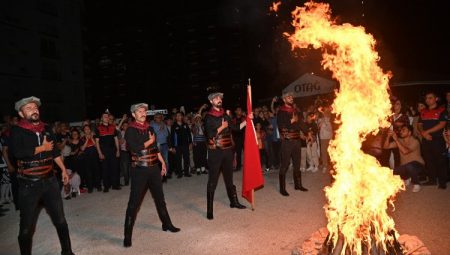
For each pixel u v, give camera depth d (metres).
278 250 4.39
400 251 3.72
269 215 5.84
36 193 4.23
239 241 4.77
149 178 5.16
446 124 6.96
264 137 10.74
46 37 34.12
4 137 7.40
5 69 29.69
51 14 34.78
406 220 5.12
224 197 7.33
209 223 5.64
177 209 6.62
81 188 9.20
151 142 5.04
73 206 7.50
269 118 10.80
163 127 9.95
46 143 4.22
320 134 9.52
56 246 5.11
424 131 7.09
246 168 6.19
